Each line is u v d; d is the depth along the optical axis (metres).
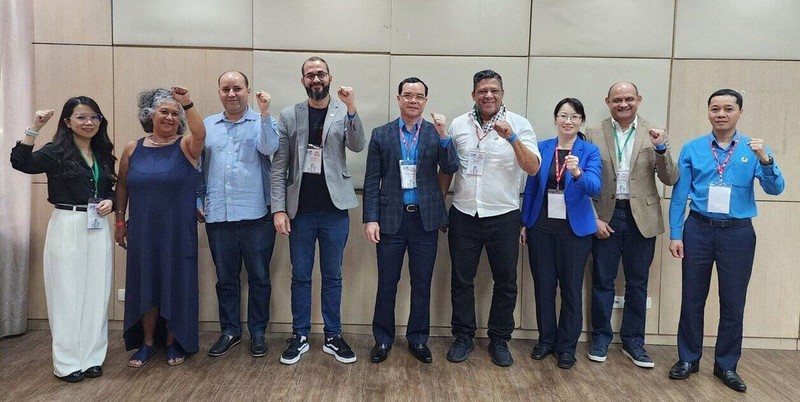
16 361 2.88
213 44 3.25
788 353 3.25
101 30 3.24
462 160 2.88
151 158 2.75
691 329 2.80
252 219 2.91
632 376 2.83
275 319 3.38
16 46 3.16
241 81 2.85
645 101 3.25
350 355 2.93
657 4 3.20
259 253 2.98
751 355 3.21
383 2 3.23
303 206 2.85
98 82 3.27
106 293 2.73
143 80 3.27
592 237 3.04
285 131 2.81
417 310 2.95
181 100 2.58
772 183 2.55
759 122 3.23
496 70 3.26
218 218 2.89
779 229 3.27
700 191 2.73
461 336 3.03
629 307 3.08
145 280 2.73
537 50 3.25
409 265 2.93
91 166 2.66
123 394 2.51
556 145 2.92
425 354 2.95
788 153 3.23
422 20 3.24
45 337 3.25
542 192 2.90
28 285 3.33
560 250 2.89
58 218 2.59
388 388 2.62
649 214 2.95
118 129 3.29
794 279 3.29
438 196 2.84
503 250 2.87
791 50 3.19
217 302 3.37
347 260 3.37
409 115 2.73
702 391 2.66
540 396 2.57
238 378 2.71
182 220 2.77
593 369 2.91
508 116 2.85
